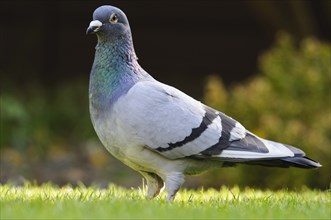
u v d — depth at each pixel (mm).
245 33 32812
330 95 18734
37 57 31391
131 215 9273
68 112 26516
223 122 11500
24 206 9891
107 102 11188
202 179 18891
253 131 18047
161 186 11914
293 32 25844
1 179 20031
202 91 31188
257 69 32594
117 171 21578
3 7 31516
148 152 11156
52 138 25375
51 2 31453
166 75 33031
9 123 24797
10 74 31109
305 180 17312
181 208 9953
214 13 32375
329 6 25297
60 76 32156
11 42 31766
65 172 21594
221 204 10727
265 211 9953
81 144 25094
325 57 19125
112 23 11422
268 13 25797
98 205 9992
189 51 33062
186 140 11109
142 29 32844
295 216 9648
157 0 32031
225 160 11320
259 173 17625
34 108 26328
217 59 33062
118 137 11109
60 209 9641
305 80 18750
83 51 32500
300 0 24953
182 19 32625
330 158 17328
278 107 18453
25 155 23438
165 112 11047
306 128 17875
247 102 18359
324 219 9445
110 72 11352
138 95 11016
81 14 32188
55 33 31875
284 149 11477
